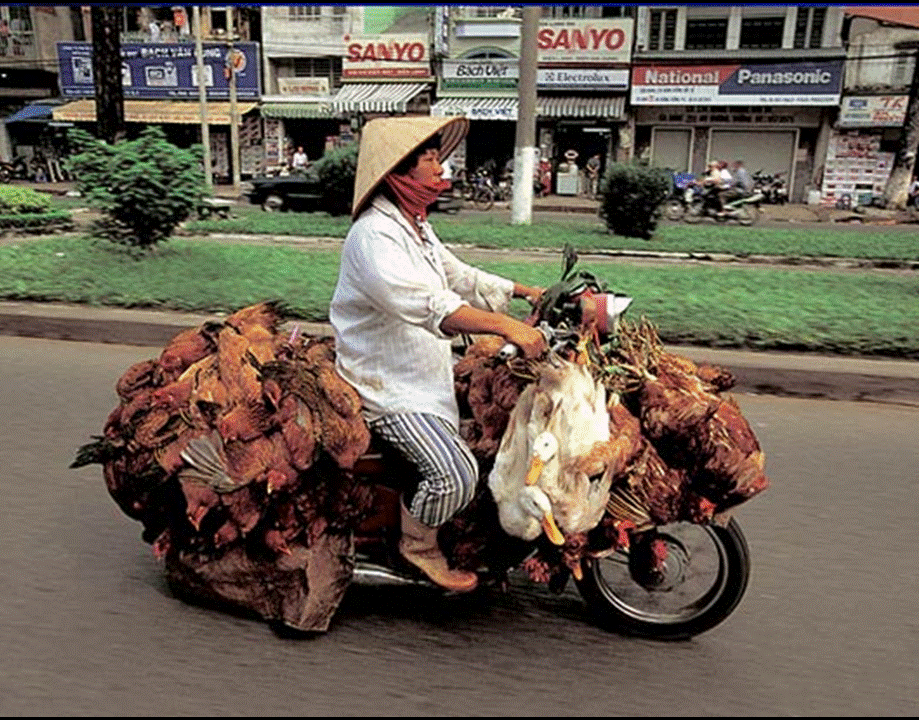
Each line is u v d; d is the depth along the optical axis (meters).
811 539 3.66
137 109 28.39
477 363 2.90
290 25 27.47
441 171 2.65
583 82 25.70
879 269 11.27
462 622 3.00
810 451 4.66
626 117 25.86
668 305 7.30
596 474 2.48
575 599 3.19
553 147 26.72
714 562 3.03
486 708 2.52
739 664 2.78
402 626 2.96
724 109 25.44
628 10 25.22
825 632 2.96
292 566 2.82
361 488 2.83
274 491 2.71
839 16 23.69
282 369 2.80
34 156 30.80
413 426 2.65
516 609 3.11
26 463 4.35
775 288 8.41
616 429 2.57
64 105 29.41
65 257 9.32
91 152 9.25
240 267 9.11
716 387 2.81
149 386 3.09
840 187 24.98
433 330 2.56
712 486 2.59
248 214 16.47
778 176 25.39
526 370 2.57
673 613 2.92
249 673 2.67
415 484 2.79
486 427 2.73
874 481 4.28
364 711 2.49
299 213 16.83
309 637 2.87
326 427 2.68
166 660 2.73
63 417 5.05
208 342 3.14
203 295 7.48
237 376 2.81
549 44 25.69
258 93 28.23
